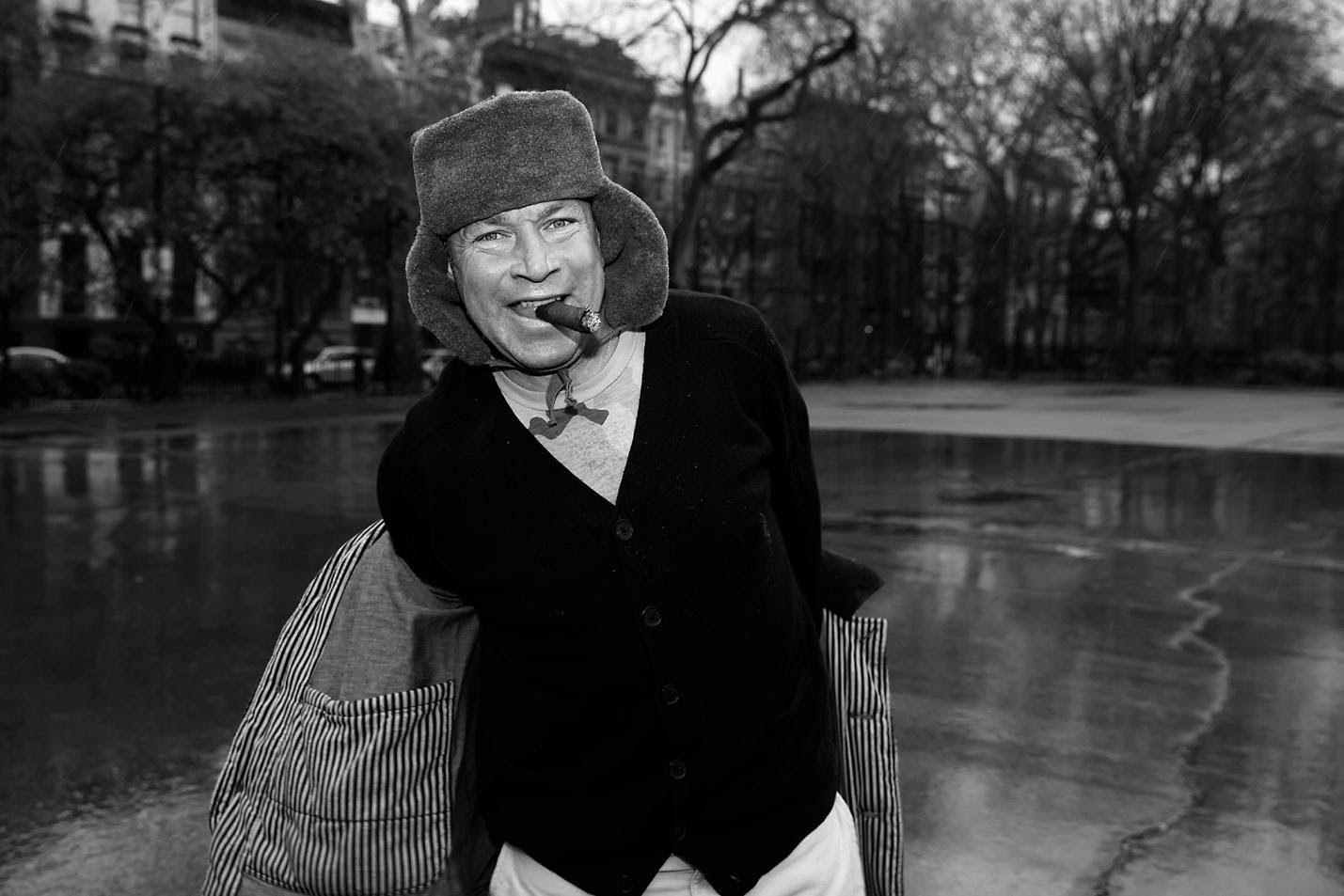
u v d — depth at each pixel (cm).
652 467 159
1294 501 1073
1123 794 400
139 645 582
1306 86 3831
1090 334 5128
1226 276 4247
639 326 163
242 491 1140
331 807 167
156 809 389
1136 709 487
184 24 4022
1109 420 2098
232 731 460
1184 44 3800
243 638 595
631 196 161
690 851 164
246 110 2608
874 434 1802
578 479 160
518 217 154
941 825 375
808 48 3331
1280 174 4059
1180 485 1187
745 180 4156
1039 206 4978
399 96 2905
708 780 163
